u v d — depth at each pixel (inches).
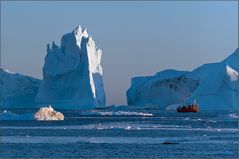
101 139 7682.1
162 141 7406.5
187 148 6579.7
